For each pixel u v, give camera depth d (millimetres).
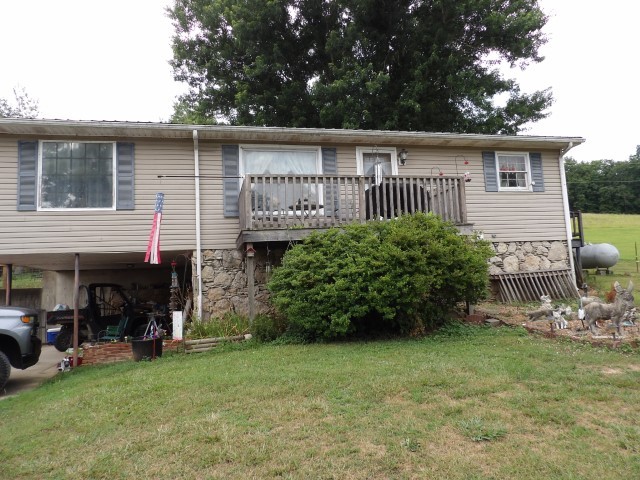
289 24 18281
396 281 7414
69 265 12492
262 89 18562
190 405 4617
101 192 9555
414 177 9180
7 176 9148
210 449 3572
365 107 16547
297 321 7754
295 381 5199
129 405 4793
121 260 11008
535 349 6348
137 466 3391
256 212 8805
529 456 3238
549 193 12391
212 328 8688
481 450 3371
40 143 9367
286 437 3721
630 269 15695
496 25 16766
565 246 12344
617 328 6648
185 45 19250
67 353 8781
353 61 16938
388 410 4191
